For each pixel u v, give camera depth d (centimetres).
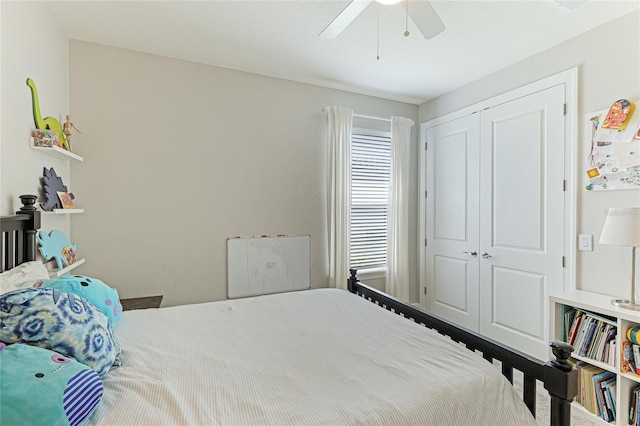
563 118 247
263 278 310
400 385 109
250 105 304
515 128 283
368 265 365
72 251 224
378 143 371
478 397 109
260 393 104
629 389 189
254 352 133
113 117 256
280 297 217
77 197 247
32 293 103
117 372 114
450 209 349
